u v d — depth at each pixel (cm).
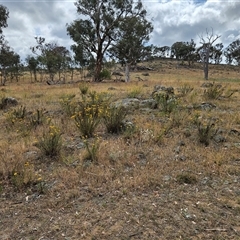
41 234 248
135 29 2912
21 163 406
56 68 4206
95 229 254
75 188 337
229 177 363
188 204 297
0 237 244
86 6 2850
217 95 1002
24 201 310
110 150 460
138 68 6469
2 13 3077
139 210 287
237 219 267
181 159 428
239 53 7694
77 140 537
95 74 3120
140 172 378
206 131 504
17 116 731
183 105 830
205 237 239
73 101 905
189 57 8181
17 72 4531
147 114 746
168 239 237
